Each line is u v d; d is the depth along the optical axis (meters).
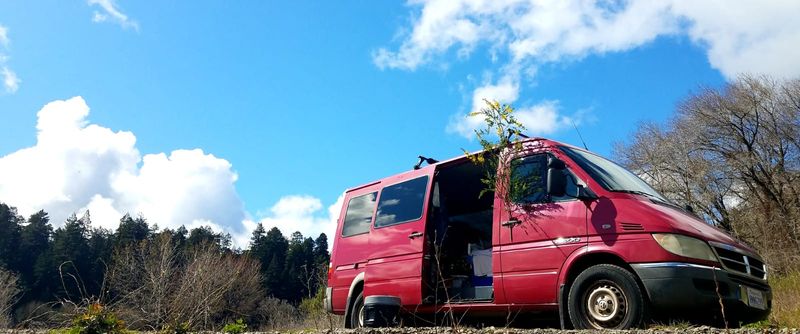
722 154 29.20
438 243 7.53
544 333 4.93
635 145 30.31
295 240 54.31
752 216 24.17
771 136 28.36
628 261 5.29
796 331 4.38
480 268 7.11
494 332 5.21
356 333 5.73
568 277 5.72
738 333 4.41
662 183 28.25
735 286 5.13
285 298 43.38
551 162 6.04
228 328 6.71
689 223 5.44
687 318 5.15
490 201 8.30
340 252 8.83
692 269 5.02
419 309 7.34
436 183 7.84
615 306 5.27
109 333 5.83
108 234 42.38
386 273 7.79
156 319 6.54
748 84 29.33
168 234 29.83
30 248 44.47
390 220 8.11
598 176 6.02
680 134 29.53
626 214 5.50
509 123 6.95
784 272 15.45
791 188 26.06
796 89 28.92
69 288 6.24
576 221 5.79
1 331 7.25
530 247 6.08
